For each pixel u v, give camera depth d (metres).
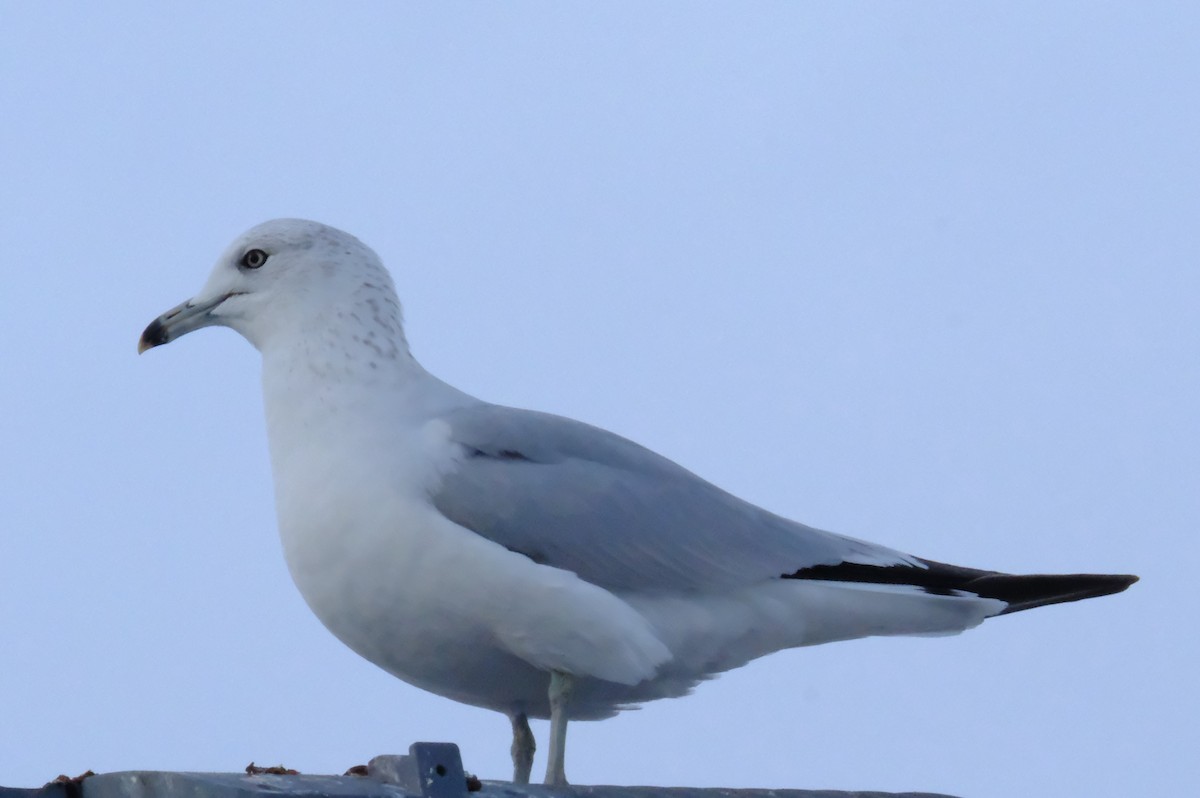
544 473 11.57
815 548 12.13
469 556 10.95
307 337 11.84
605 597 11.12
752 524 12.05
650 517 11.70
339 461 11.28
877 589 12.05
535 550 11.38
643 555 11.62
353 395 11.60
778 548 12.02
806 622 12.06
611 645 11.05
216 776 8.15
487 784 8.62
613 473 11.80
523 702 11.96
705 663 11.93
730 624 11.84
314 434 11.48
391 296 12.15
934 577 12.16
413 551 11.00
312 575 11.26
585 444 11.91
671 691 12.02
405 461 11.27
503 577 10.93
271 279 12.08
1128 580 12.12
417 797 8.20
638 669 11.16
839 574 12.09
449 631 11.15
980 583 12.20
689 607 11.75
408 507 11.08
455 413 11.72
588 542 11.49
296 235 12.12
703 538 11.83
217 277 12.35
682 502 11.90
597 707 12.03
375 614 11.17
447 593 11.01
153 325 12.46
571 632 10.99
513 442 11.62
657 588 11.70
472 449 11.48
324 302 11.92
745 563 11.88
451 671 11.51
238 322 12.29
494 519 11.30
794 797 9.43
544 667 11.22
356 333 11.85
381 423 11.46
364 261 12.14
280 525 11.52
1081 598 12.20
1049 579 12.18
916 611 12.14
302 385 11.70
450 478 11.30
